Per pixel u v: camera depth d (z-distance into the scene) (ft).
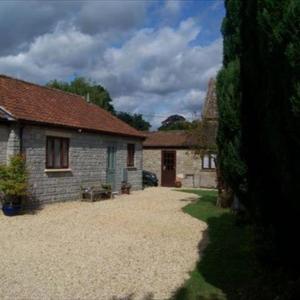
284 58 13.33
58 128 59.57
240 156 20.59
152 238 37.55
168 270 27.32
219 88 22.35
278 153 14.99
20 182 49.34
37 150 55.83
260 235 20.45
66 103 72.84
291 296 18.37
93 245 34.30
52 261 29.04
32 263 28.43
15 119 50.83
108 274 26.27
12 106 54.03
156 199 70.38
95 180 70.33
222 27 22.94
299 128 12.86
